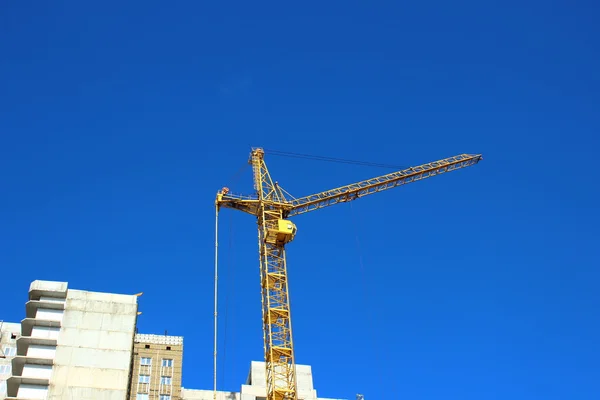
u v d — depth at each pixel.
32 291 129.00
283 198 147.88
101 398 118.69
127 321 127.69
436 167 163.25
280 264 136.62
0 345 148.00
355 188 153.75
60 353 121.88
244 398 152.25
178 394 149.00
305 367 163.75
